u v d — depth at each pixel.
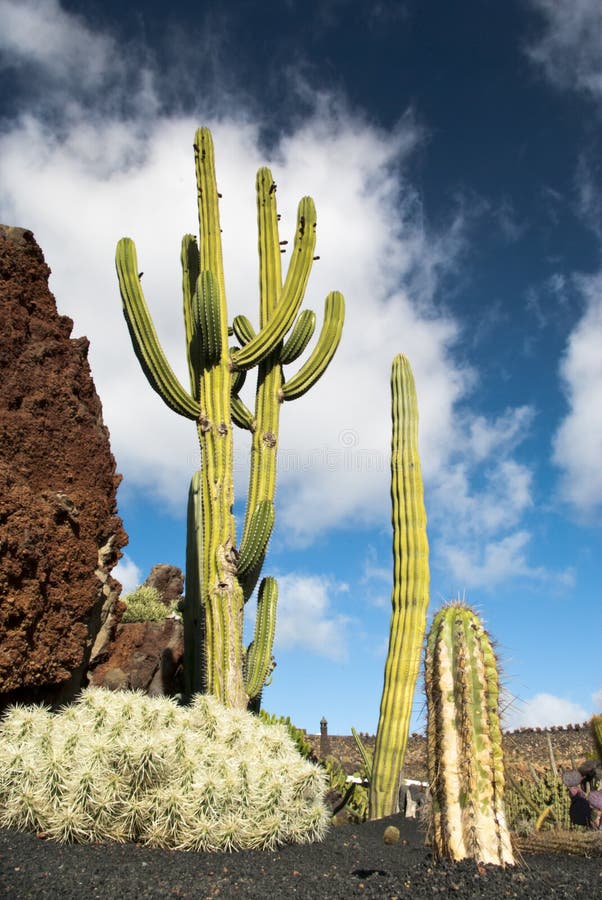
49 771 4.67
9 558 6.36
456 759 3.95
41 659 6.62
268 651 8.34
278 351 9.11
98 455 7.77
